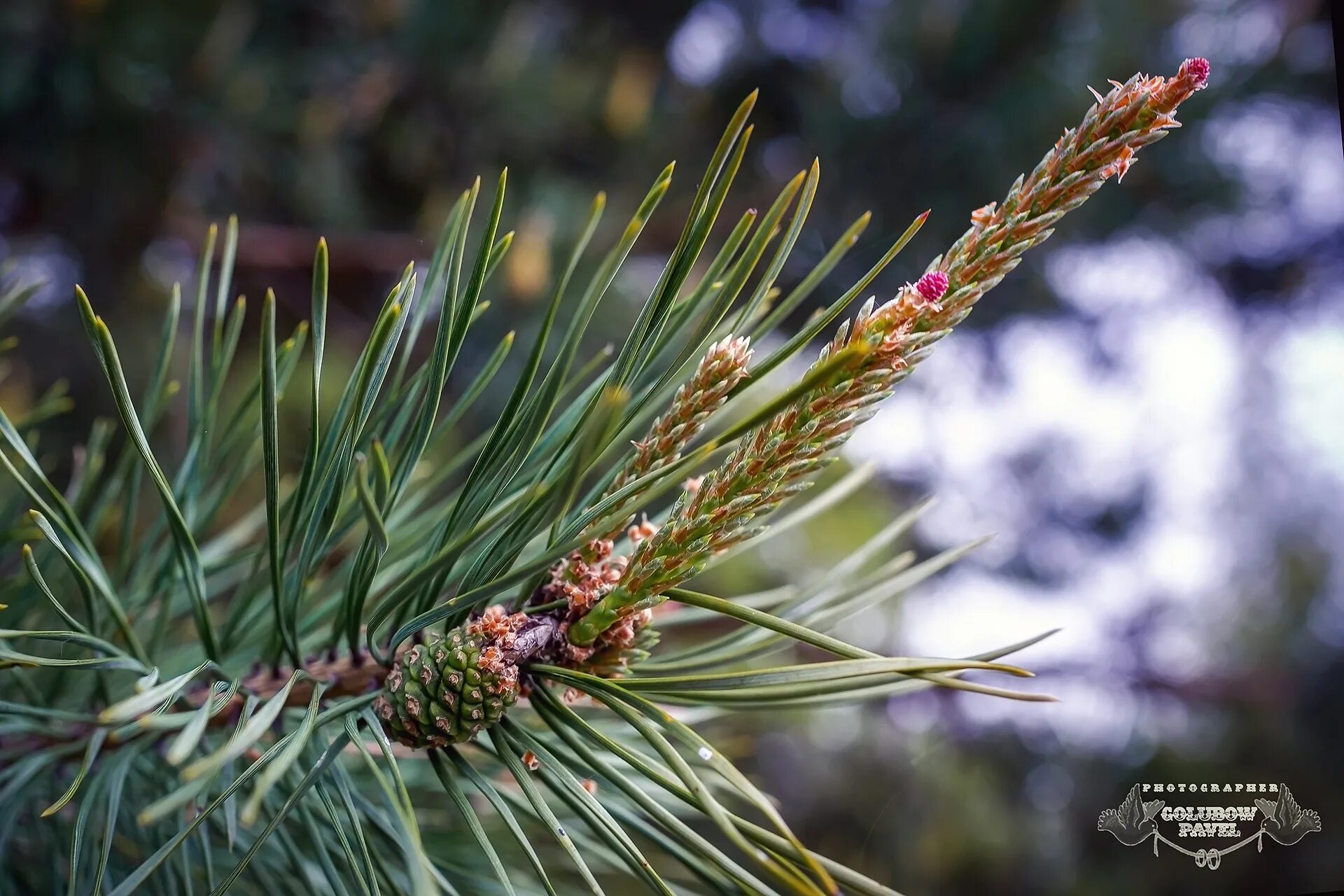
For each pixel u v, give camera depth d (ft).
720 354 1.13
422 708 1.12
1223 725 4.49
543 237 3.25
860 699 1.17
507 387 3.21
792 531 3.57
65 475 2.96
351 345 3.62
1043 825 4.39
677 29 4.20
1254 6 3.87
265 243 3.45
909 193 3.83
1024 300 4.42
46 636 1.13
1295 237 4.70
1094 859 4.34
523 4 3.83
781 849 1.07
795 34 4.32
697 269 3.87
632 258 3.94
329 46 3.59
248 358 3.30
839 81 3.92
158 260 3.38
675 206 3.98
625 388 1.13
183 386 3.06
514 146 3.83
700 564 1.12
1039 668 4.42
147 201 3.15
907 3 3.85
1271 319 5.13
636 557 1.13
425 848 1.36
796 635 1.08
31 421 1.40
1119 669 4.63
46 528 1.15
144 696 1.03
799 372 2.64
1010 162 3.67
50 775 1.30
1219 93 3.77
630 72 4.02
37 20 2.79
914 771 4.28
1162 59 3.79
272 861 1.28
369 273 3.77
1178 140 3.90
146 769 1.29
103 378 3.12
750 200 4.04
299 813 1.21
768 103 4.25
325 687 1.14
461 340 1.13
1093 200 4.03
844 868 1.07
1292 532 5.04
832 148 3.88
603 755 1.31
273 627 1.24
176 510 1.16
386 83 3.66
